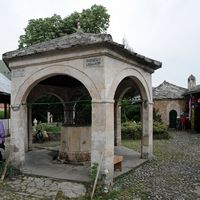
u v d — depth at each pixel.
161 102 29.52
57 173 8.80
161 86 31.70
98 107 7.88
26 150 12.95
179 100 28.94
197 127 25.14
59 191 7.51
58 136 18.66
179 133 24.17
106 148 7.78
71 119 14.12
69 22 21.33
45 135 18.12
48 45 8.80
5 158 10.41
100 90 7.86
